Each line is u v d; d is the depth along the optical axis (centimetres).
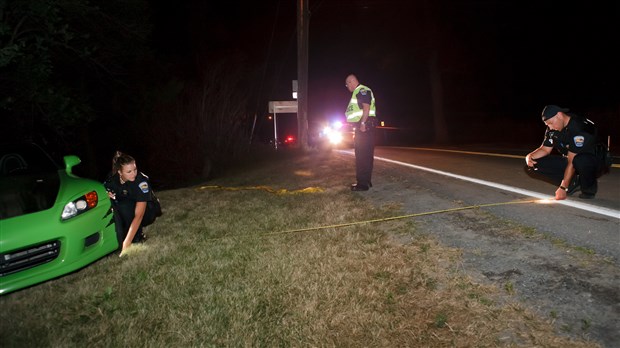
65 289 388
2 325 331
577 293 285
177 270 408
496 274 328
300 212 579
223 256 438
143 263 431
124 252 472
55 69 1255
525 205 472
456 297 305
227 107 1622
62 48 1105
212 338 290
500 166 768
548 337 249
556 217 418
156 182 1636
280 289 347
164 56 1973
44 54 870
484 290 308
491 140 2342
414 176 738
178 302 342
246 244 468
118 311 339
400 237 438
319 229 492
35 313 347
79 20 1056
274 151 1731
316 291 335
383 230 468
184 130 1571
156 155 1628
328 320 296
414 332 274
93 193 439
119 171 474
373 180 749
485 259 355
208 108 1588
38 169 530
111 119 1753
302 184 803
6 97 868
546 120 466
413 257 381
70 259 399
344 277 357
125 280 394
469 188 591
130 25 1191
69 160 541
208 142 1563
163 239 517
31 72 843
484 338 258
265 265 399
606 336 243
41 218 392
